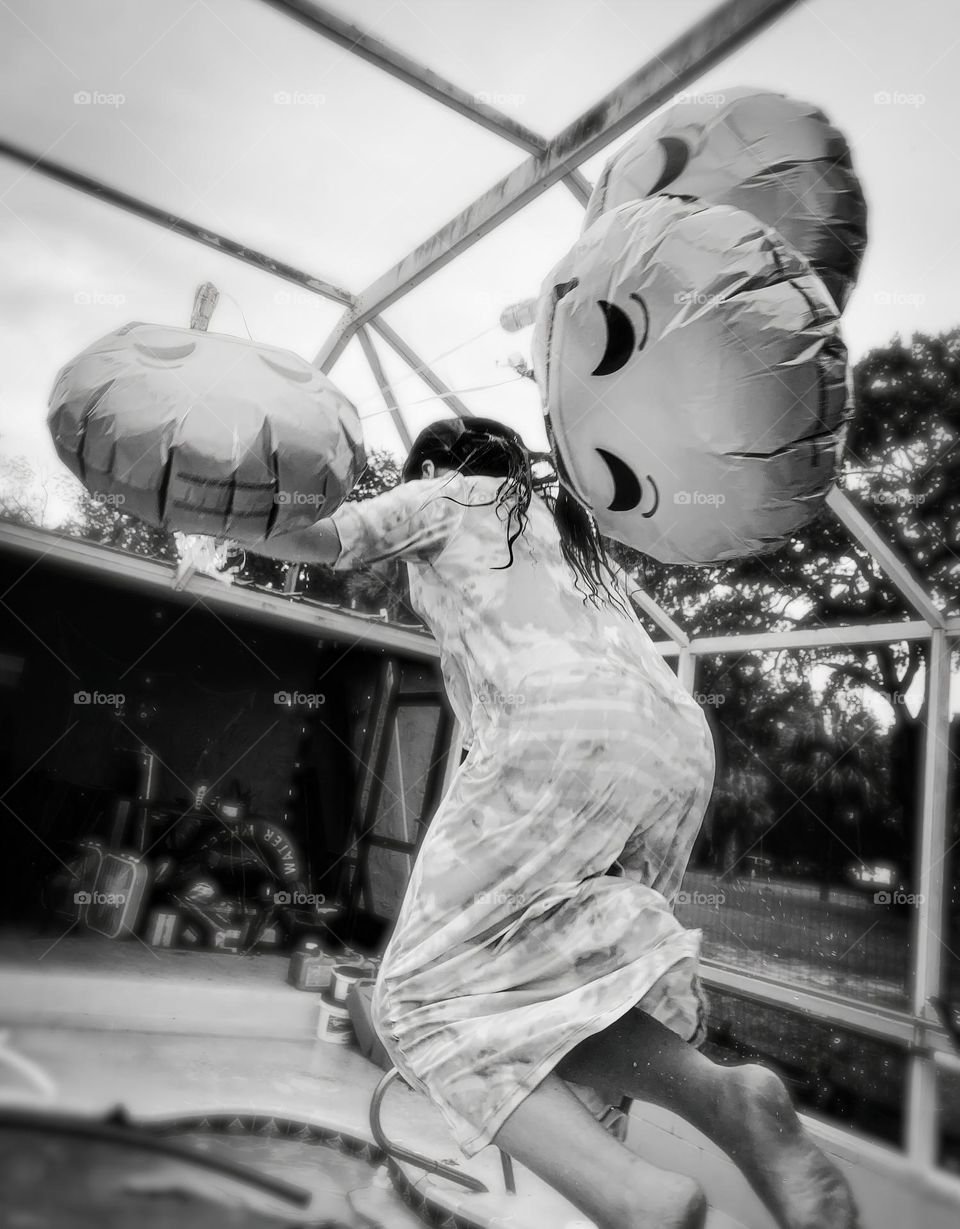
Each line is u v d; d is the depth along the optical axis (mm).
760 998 4867
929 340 4395
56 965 4887
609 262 1674
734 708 7066
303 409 1516
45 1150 2889
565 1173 1235
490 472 1813
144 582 5949
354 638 6730
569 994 1374
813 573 6457
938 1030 4082
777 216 1871
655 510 1735
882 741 6875
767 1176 1257
